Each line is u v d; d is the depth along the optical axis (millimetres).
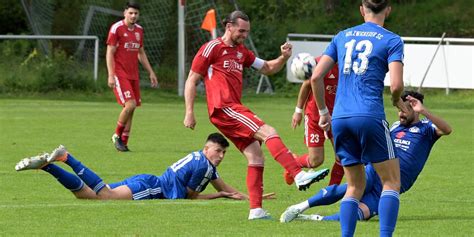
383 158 15258
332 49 15797
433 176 26766
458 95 57938
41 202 21094
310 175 17984
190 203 21000
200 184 21969
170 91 61438
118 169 27844
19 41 65812
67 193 22766
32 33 73250
